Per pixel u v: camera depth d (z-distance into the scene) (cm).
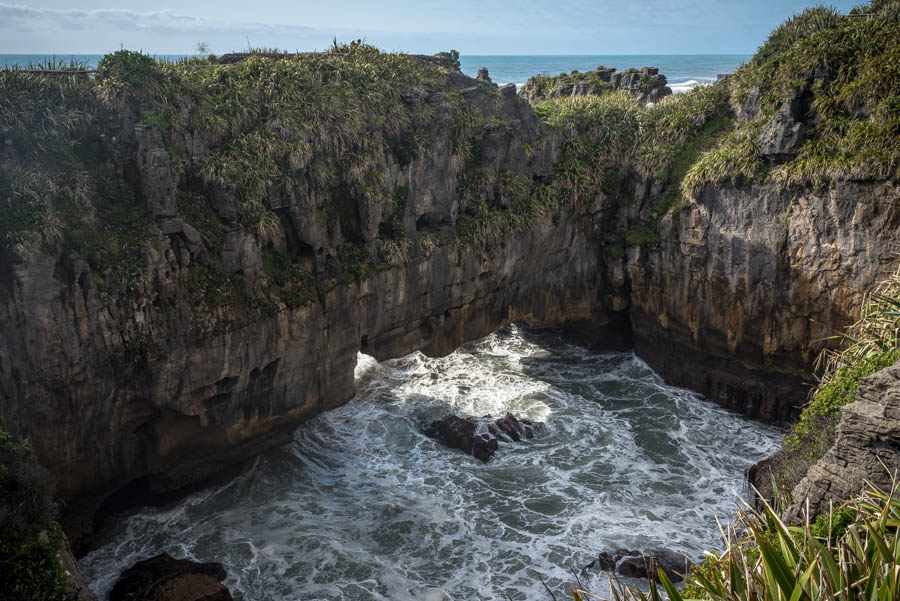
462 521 2577
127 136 2558
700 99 3969
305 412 3114
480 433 3148
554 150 4000
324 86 3238
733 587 978
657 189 3934
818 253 3256
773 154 3369
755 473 2600
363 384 3694
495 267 3744
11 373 2145
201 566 2258
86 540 2412
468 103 3656
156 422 2619
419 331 3594
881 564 923
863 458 1545
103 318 2342
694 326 3775
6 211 2172
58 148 2398
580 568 2317
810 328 3381
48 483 1941
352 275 3136
